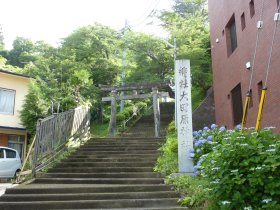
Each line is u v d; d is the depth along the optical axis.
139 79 25.08
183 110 9.40
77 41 29.69
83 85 22.08
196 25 25.80
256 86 10.74
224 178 5.23
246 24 11.77
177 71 9.80
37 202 7.39
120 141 13.80
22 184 8.96
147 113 26.47
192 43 23.30
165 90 21.48
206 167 6.04
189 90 9.59
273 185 4.88
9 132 19.77
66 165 10.74
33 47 36.88
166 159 10.23
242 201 5.00
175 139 11.52
